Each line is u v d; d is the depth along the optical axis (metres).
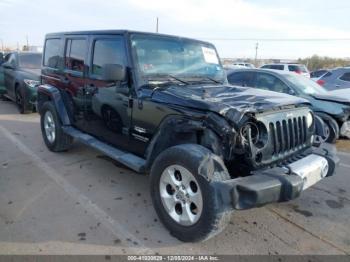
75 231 3.21
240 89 3.88
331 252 3.00
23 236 3.10
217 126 2.91
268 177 2.77
